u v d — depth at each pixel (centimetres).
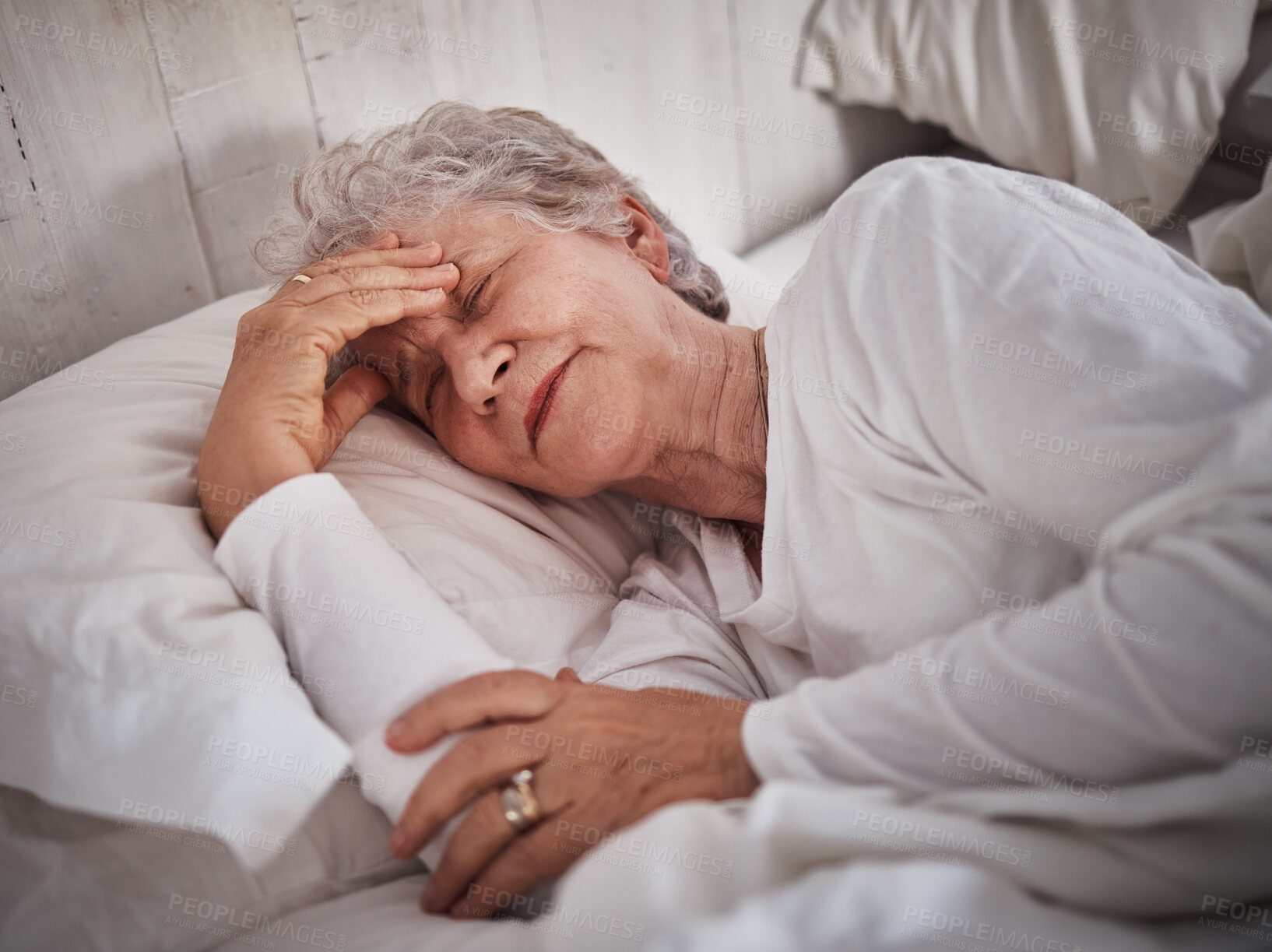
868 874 56
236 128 124
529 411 94
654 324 97
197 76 118
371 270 93
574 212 98
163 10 113
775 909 55
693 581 104
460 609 87
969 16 169
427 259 95
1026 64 167
